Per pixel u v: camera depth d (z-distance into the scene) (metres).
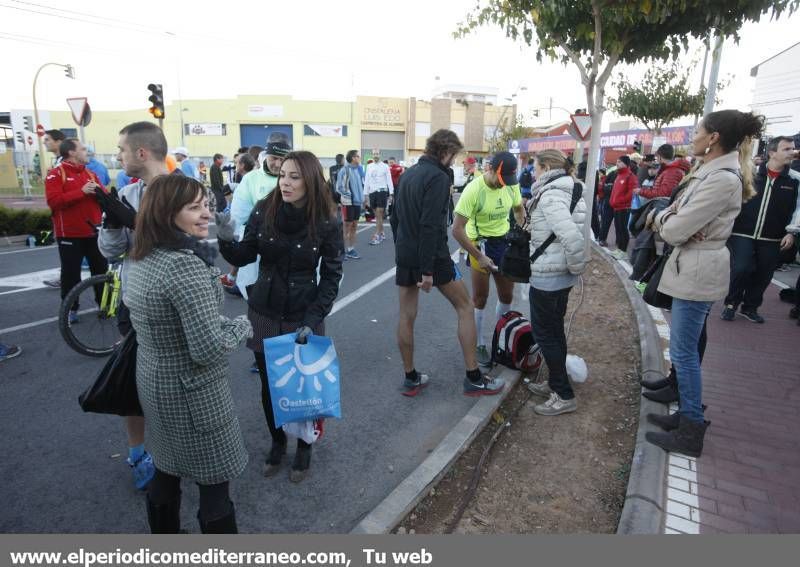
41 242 11.37
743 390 4.12
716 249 2.98
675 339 3.15
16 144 28.34
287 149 4.27
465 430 3.49
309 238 2.76
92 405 2.29
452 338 5.38
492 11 8.36
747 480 2.95
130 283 1.94
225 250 2.73
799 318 5.99
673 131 22.52
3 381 4.19
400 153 51.16
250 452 3.31
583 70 8.26
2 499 2.79
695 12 7.05
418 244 3.60
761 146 11.50
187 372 1.93
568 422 3.70
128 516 2.69
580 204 3.48
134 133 2.74
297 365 2.66
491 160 4.23
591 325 5.77
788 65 24.20
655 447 3.22
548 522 2.71
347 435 3.52
